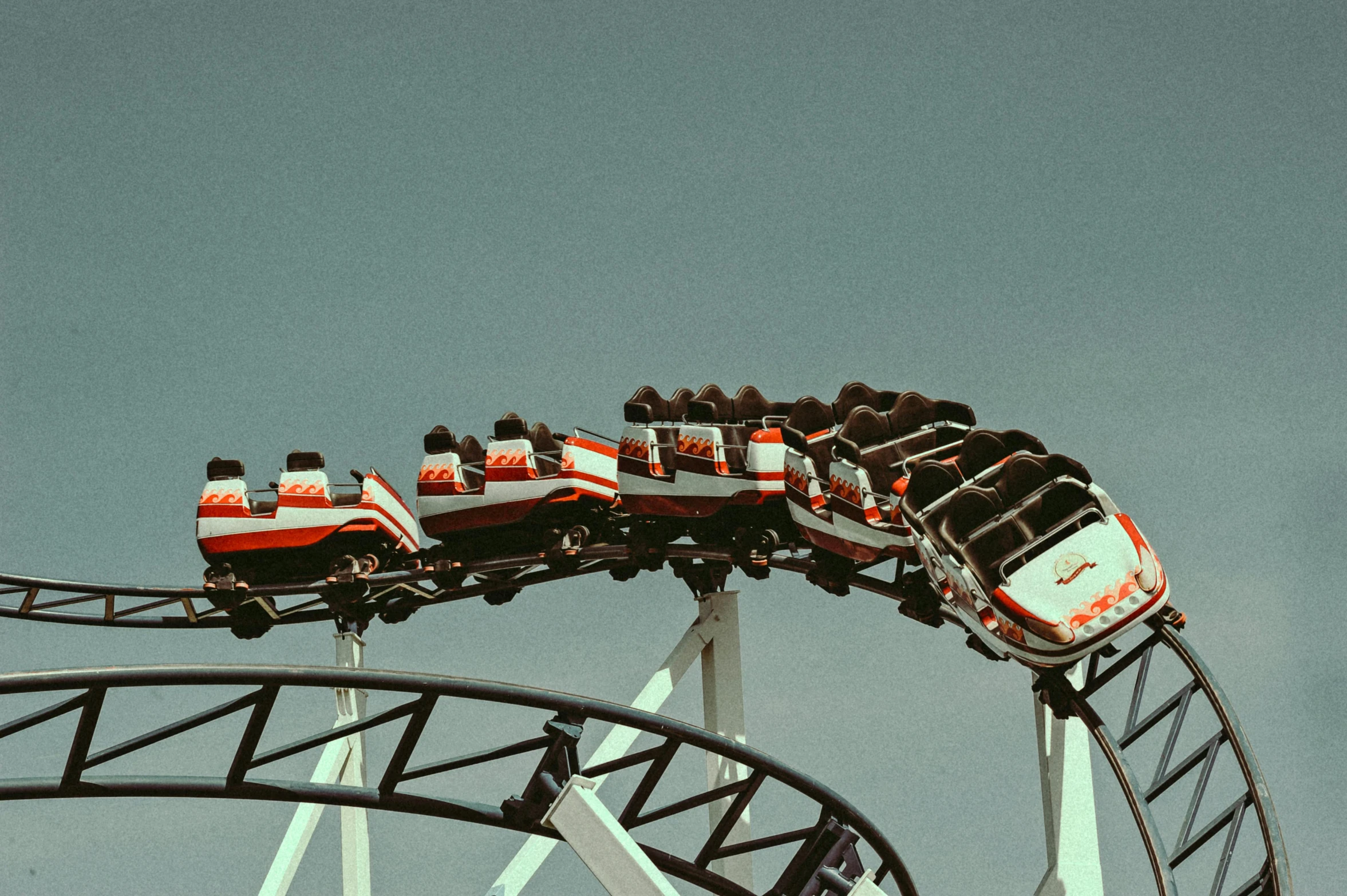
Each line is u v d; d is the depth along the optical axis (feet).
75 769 34.12
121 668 32.81
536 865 61.57
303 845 69.97
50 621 83.41
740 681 69.82
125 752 34.78
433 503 67.97
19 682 31.50
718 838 44.27
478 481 70.69
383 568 72.49
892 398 64.39
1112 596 45.88
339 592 69.31
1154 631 47.75
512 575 75.36
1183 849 43.65
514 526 67.10
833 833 44.78
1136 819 43.24
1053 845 61.05
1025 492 49.47
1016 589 46.65
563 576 74.95
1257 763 43.19
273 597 75.56
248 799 36.63
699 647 69.72
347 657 74.43
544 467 69.41
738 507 62.44
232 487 69.10
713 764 68.13
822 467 61.05
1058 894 58.95
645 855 36.65
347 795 37.47
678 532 64.64
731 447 61.82
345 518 69.05
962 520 48.98
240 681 34.12
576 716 39.47
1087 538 47.52
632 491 63.98
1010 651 47.03
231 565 69.51
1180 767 45.44
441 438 68.28
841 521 55.67
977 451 54.03
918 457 57.93
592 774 41.37
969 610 48.34
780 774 43.62
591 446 67.31
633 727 40.68
